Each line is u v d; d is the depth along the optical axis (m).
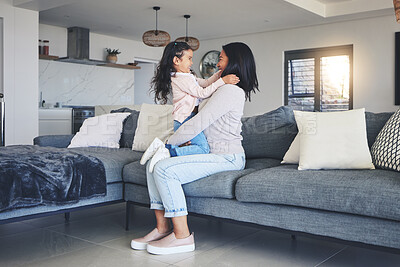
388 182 1.78
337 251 2.27
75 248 2.30
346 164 2.20
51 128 7.19
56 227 2.76
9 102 5.67
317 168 2.21
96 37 8.48
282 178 2.03
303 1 6.21
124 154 2.96
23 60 5.79
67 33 7.97
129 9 6.59
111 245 2.36
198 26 7.82
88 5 6.35
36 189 2.16
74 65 8.07
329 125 2.30
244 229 2.74
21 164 2.16
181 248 2.21
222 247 2.33
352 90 7.32
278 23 7.49
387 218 1.70
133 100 9.24
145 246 2.28
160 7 6.45
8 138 5.67
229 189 2.16
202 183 2.23
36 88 5.95
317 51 7.70
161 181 2.15
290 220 1.99
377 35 6.95
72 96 8.05
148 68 9.64
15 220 2.12
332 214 1.87
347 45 7.32
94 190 2.45
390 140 2.20
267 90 8.27
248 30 8.12
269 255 2.20
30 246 2.34
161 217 2.31
